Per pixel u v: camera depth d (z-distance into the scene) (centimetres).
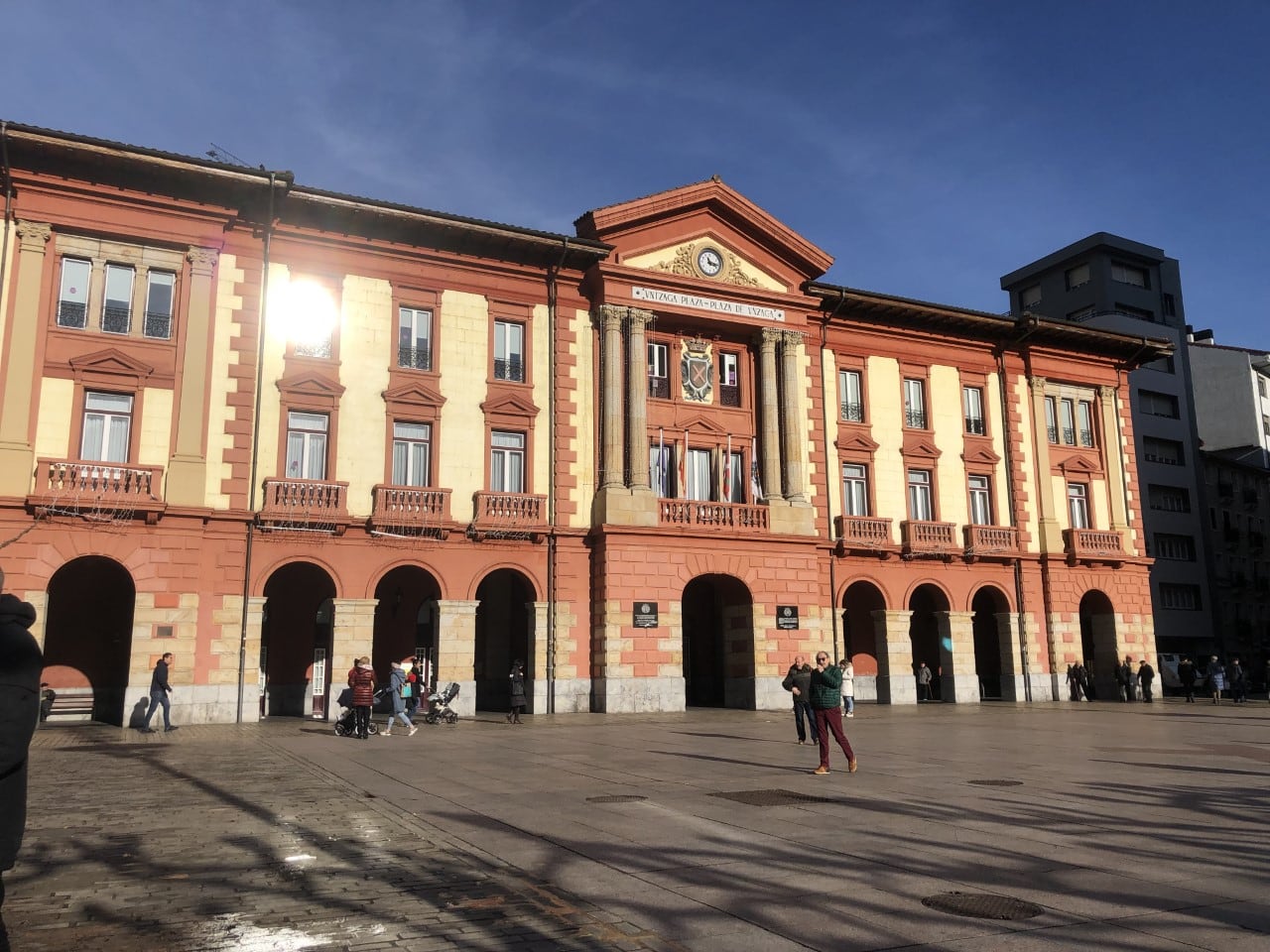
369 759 1803
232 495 2775
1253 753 1897
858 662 3994
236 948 653
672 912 730
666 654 3194
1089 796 1290
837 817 1124
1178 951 633
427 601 3406
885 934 671
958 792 1327
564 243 3234
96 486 2586
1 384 2548
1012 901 754
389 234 3102
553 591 3162
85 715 2814
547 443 3241
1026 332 4075
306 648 3188
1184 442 6412
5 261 2600
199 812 1191
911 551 3725
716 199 3500
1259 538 6806
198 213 2809
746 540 3372
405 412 3066
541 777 1512
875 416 3841
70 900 772
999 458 4059
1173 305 6906
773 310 3594
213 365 2808
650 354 3494
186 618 2645
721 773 1565
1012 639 3931
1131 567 4225
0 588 452
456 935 679
